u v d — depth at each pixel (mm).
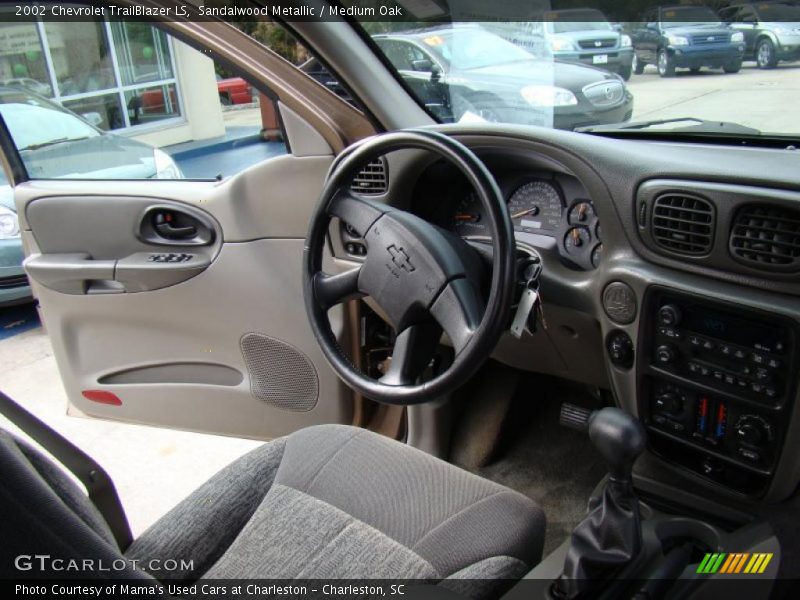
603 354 1462
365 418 1887
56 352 1917
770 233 1056
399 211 1180
